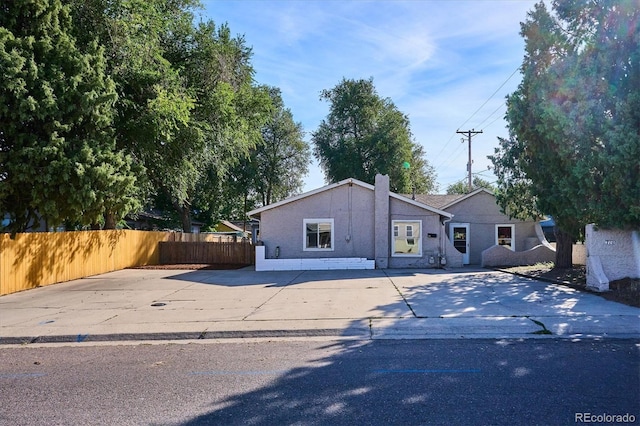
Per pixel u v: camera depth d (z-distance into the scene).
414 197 28.44
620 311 8.96
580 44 12.27
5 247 13.27
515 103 13.35
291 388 5.00
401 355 6.32
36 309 10.27
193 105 18.53
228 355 6.48
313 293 12.02
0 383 5.35
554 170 12.61
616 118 10.69
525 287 12.79
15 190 13.05
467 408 4.34
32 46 12.66
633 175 10.39
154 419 4.21
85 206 13.04
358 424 4.02
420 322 8.20
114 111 14.98
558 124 11.45
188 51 22.03
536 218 18.41
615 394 4.66
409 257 20.53
